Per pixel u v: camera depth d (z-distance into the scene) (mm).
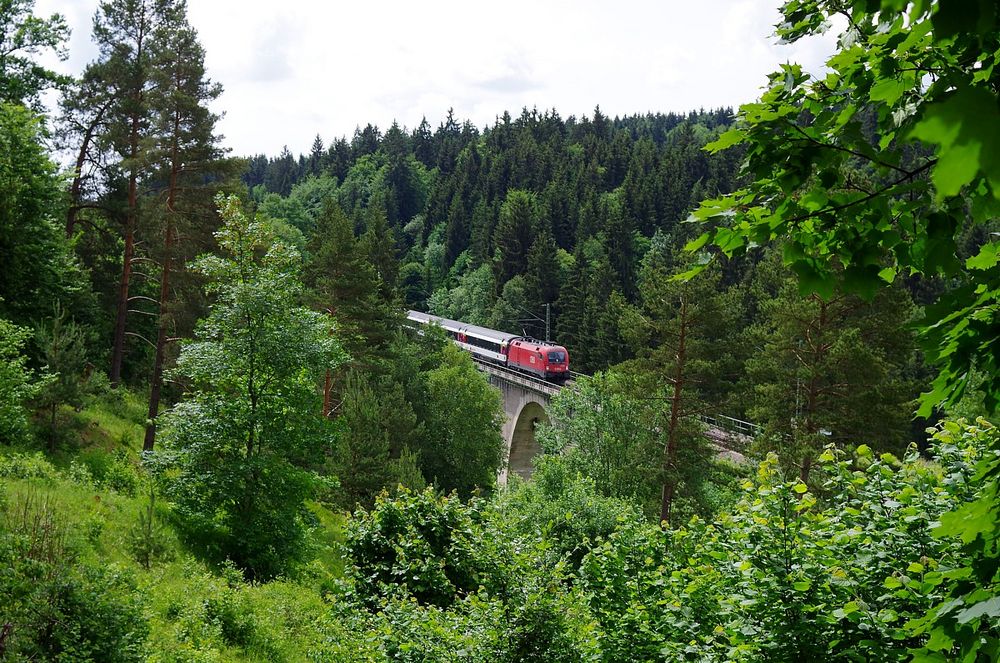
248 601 14141
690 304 28031
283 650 13555
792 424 25062
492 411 43750
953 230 2836
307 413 18281
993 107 1106
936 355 3021
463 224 115188
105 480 18531
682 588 7867
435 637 8359
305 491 18016
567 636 7914
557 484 25969
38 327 20938
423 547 11367
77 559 9750
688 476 28438
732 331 39344
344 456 28703
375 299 42562
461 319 88938
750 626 6160
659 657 7461
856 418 23422
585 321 65438
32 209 22547
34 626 7461
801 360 25062
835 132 3074
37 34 26969
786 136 3096
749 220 3180
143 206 26859
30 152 22938
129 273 28938
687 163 110438
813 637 5906
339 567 21266
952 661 3012
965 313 2877
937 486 6539
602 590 8461
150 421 18547
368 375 40219
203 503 17000
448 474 41188
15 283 21750
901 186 2867
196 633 12367
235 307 17500
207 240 26469
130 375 33562
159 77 25422
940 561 5633
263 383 18062
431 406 42438
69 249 25953
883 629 5430
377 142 186750
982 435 6527
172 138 25781
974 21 1400
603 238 88875
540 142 159500
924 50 2838
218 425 17188
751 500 7332
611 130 180000
